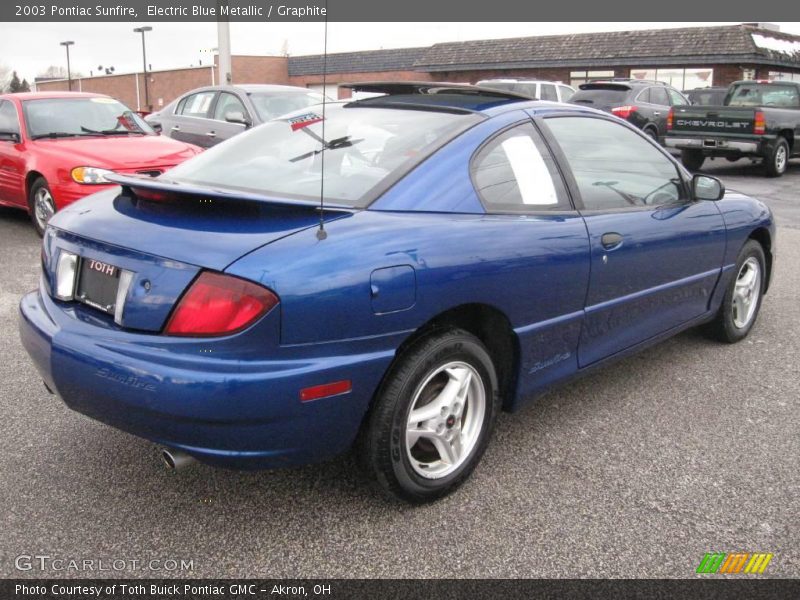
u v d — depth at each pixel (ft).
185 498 9.54
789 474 10.50
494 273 9.43
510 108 10.96
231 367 7.65
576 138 11.69
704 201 14.15
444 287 8.86
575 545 8.74
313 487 9.86
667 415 12.38
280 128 11.47
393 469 8.86
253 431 7.88
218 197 8.25
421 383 8.92
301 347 7.93
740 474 10.48
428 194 9.33
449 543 8.74
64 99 27.40
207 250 7.96
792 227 30.45
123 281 8.34
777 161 47.47
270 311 7.66
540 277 10.12
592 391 13.38
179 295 7.87
